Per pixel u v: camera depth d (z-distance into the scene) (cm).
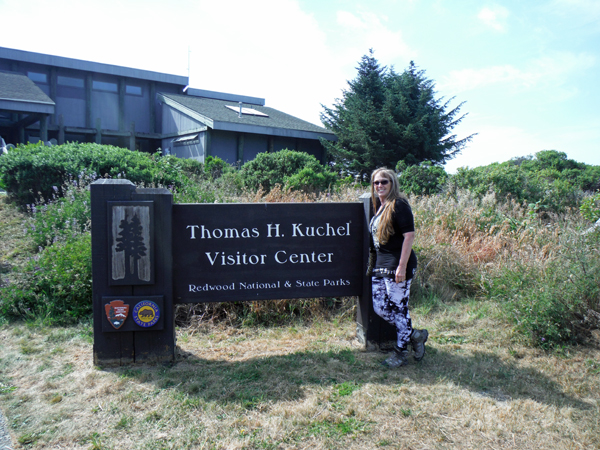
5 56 2203
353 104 2250
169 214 340
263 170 1278
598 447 240
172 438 246
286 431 252
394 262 333
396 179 329
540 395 299
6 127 2186
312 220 377
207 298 360
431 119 2136
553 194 1117
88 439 245
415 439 247
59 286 447
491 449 239
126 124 2522
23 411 272
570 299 403
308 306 479
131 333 341
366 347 382
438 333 425
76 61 2338
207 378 318
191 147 2059
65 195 734
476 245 629
